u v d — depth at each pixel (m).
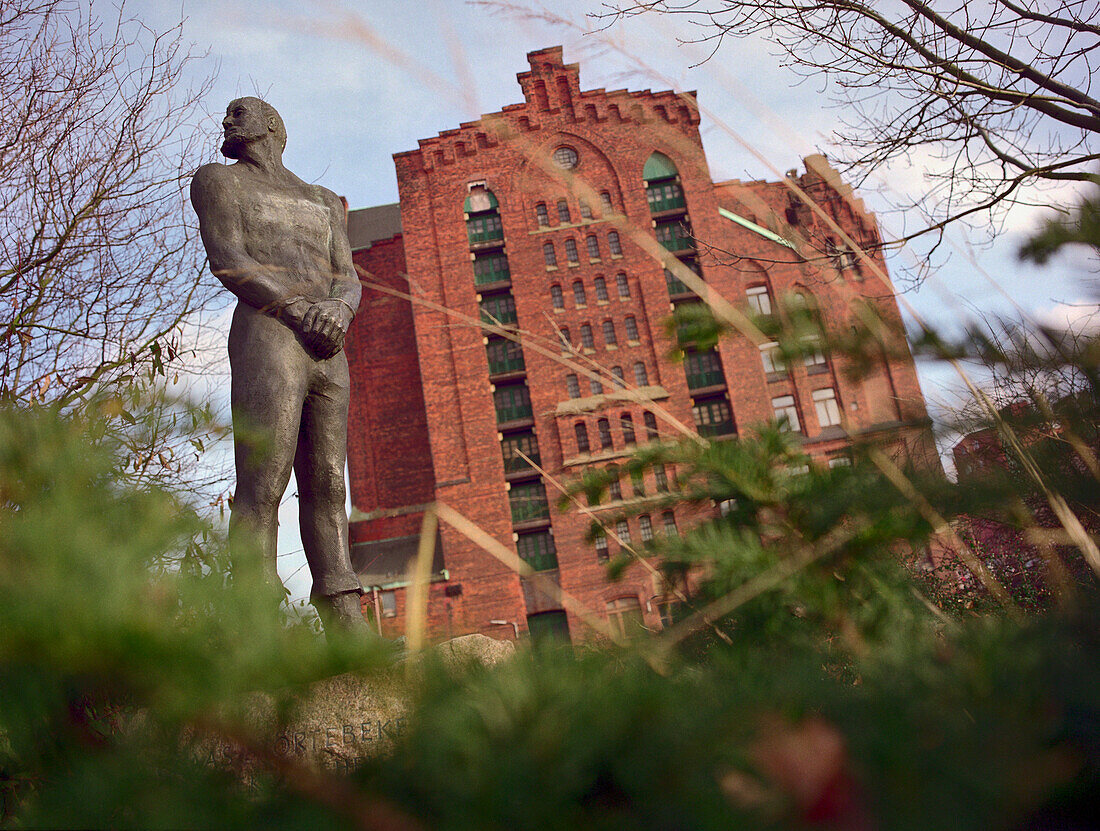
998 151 5.23
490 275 40.12
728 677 0.62
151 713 0.49
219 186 4.43
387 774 0.49
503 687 0.52
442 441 37.78
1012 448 0.79
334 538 4.36
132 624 0.47
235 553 0.58
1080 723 0.47
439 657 0.57
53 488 0.59
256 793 0.50
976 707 0.50
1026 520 0.78
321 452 4.36
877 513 0.81
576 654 0.61
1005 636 0.58
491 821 0.47
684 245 38.75
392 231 45.47
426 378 38.59
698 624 0.76
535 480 36.94
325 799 0.48
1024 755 0.47
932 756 0.47
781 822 0.45
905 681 0.54
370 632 0.56
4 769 0.49
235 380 4.21
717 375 37.38
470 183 40.69
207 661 0.48
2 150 6.69
